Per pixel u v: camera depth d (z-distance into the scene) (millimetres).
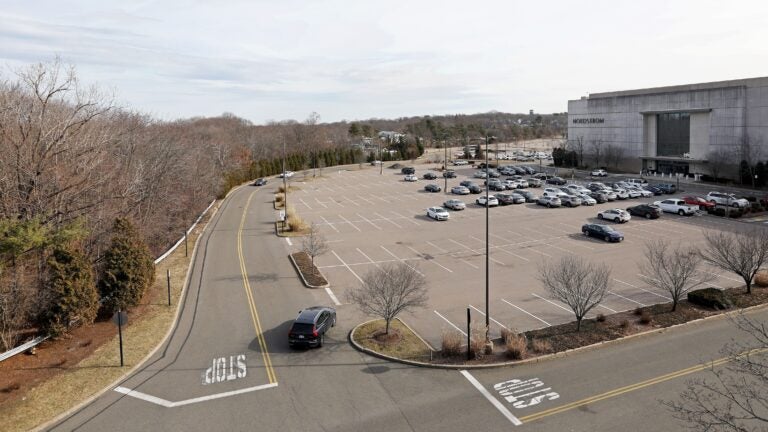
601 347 22766
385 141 161625
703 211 55438
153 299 30719
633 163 90500
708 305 27094
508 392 19062
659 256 29984
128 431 17109
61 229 25516
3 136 27969
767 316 25891
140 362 22234
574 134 103312
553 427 16734
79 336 25000
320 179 99438
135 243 29203
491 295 30156
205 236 50219
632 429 16516
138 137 50531
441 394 19062
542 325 25406
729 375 19781
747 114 71500
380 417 17562
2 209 26547
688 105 79000
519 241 43969
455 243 43969
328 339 24391
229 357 22703
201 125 163625
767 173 67438
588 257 37906
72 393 19531
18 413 18141
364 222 55125
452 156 135875
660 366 20781
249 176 106812
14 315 23688
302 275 34938
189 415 18000
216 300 30531
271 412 18078
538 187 76625
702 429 16266
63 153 32031
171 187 51531
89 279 25312
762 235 36250
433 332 24984
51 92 29562
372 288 26000
